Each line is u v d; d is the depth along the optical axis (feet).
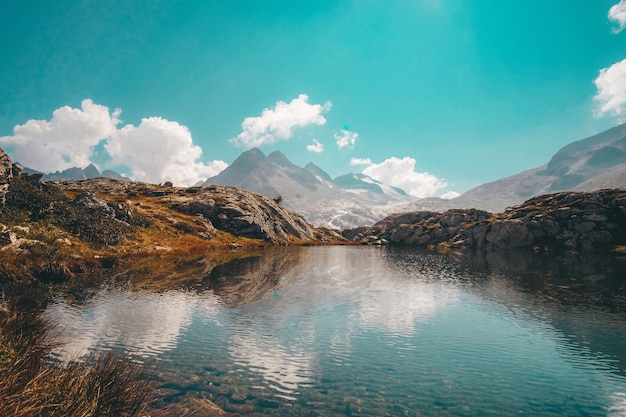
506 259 312.71
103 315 86.02
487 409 48.37
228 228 464.24
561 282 169.17
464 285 158.92
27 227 163.84
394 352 70.85
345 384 54.90
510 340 80.23
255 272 183.83
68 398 29.37
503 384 56.85
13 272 113.50
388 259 311.06
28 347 42.14
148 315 88.79
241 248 375.86
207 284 139.03
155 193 531.91
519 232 454.81
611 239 397.39
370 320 95.40
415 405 48.57
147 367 56.65
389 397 50.85
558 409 48.91
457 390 54.13
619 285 158.51
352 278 179.22
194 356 63.21
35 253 134.82
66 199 248.93
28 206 182.50
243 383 52.95
